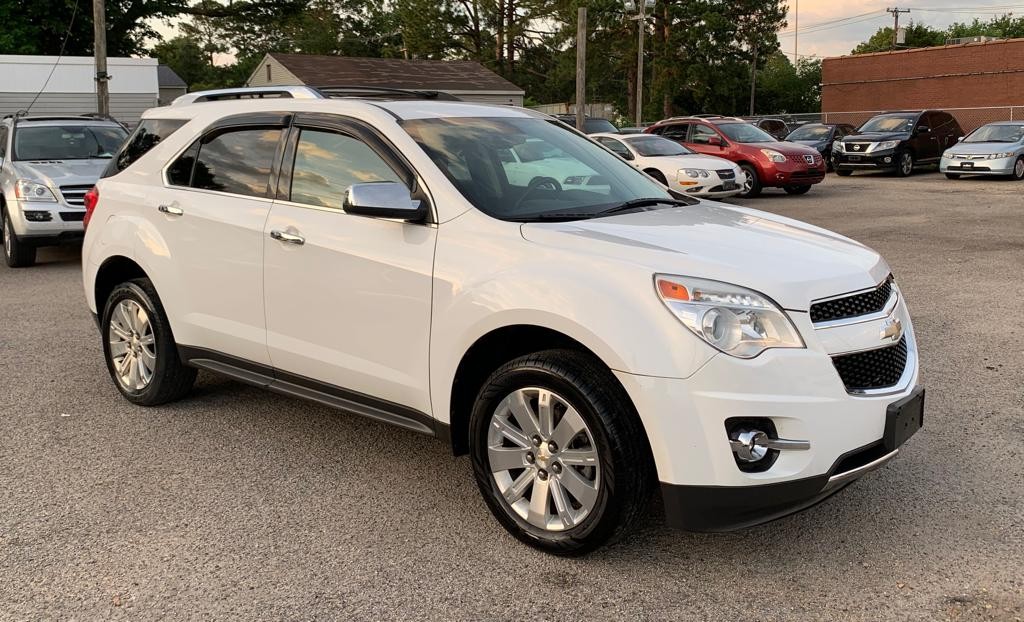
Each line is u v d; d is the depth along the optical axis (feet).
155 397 16.62
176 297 15.48
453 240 11.68
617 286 10.10
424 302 11.75
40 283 30.91
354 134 13.21
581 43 76.84
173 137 16.15
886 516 11.97
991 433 14.92
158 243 15.65
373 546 11.31
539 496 10.92
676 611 9.71
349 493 12.96
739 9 156.35
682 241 11.04
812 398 9.76
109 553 11.12
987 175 73.51
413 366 12.07
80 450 14.69
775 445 9.73
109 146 38.34
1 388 18.16
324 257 12.92
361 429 15.76
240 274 14.24
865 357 10.53
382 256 12.24
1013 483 12.91
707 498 9.77
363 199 11.48
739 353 9.62
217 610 9.81
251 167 14.53
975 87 119.34
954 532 11.46
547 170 13.66
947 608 9.68
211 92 17.02
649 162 53.47
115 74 82.02
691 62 153.89
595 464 10.25
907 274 29.58
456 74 127.34
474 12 172.65
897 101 129.70
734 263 10.31
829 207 52.08
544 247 10.96
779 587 10.19
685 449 9.68
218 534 11.65
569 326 10.16
